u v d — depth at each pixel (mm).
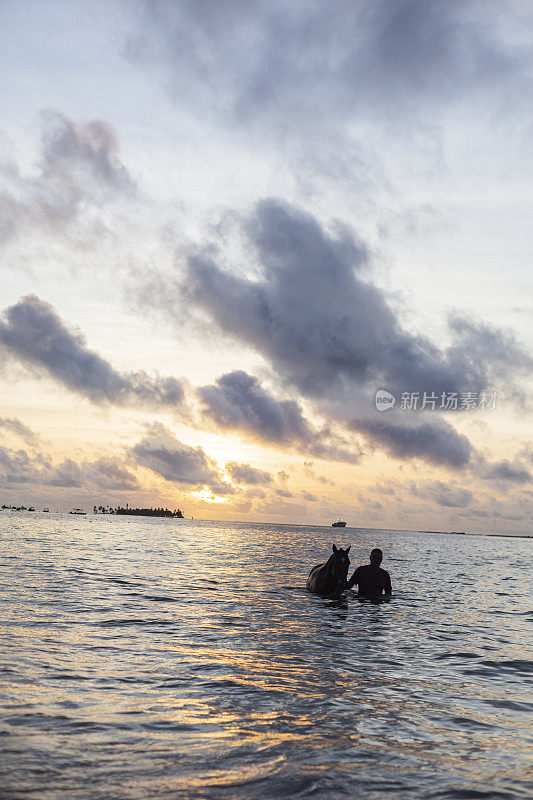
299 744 5273
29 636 9266
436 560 42719
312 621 12625
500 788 4500
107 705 6148
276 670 8078
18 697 6230
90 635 9727
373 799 4219
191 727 5602
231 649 9320
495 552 71250
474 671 8648
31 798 4012
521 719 6383
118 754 4863
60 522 99375
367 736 5582
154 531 82688
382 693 7172
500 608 16312
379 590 18016
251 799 4137
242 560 31312
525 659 9602
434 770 4816
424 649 10117
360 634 11305
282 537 88312
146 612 12562
